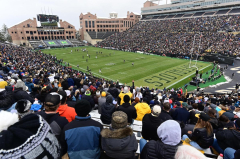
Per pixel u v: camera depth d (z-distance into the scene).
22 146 1.88
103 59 56.53
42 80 15.09
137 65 47.19
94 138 3.10
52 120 3.50
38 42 92.69
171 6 98.38
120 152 2.98
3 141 1.79
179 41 66.31
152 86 31.42
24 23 92.06
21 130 1.95
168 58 57.22
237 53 48.47
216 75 37.31
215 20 72.44
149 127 4.12
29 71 24.80
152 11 108.19
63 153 3.22
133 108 5.50
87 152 3.04
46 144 2.11
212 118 6.02
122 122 2.97
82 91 11.52
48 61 47.22
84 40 112.75
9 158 1.77
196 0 89.25
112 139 2.92
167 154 2.71
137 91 12.58
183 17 88.81
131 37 86.75
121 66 46.28
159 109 4.10
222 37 58.75
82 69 44.00
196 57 52.97
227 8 78.75
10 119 2.01
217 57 48.19
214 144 4.26
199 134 4.07
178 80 34.47
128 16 121.19
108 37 100.25
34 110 5.12
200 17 80.31
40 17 94.69
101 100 7.18
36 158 1.95
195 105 8.95
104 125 5.50
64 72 29.25
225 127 5.14
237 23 64.44
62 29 104.81
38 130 2.11
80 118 3.20
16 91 6.14
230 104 14.76
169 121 2.99
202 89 29.17
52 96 3.62
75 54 67.38
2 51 48.12
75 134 2.99
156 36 78.25
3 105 4.74
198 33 67.25
